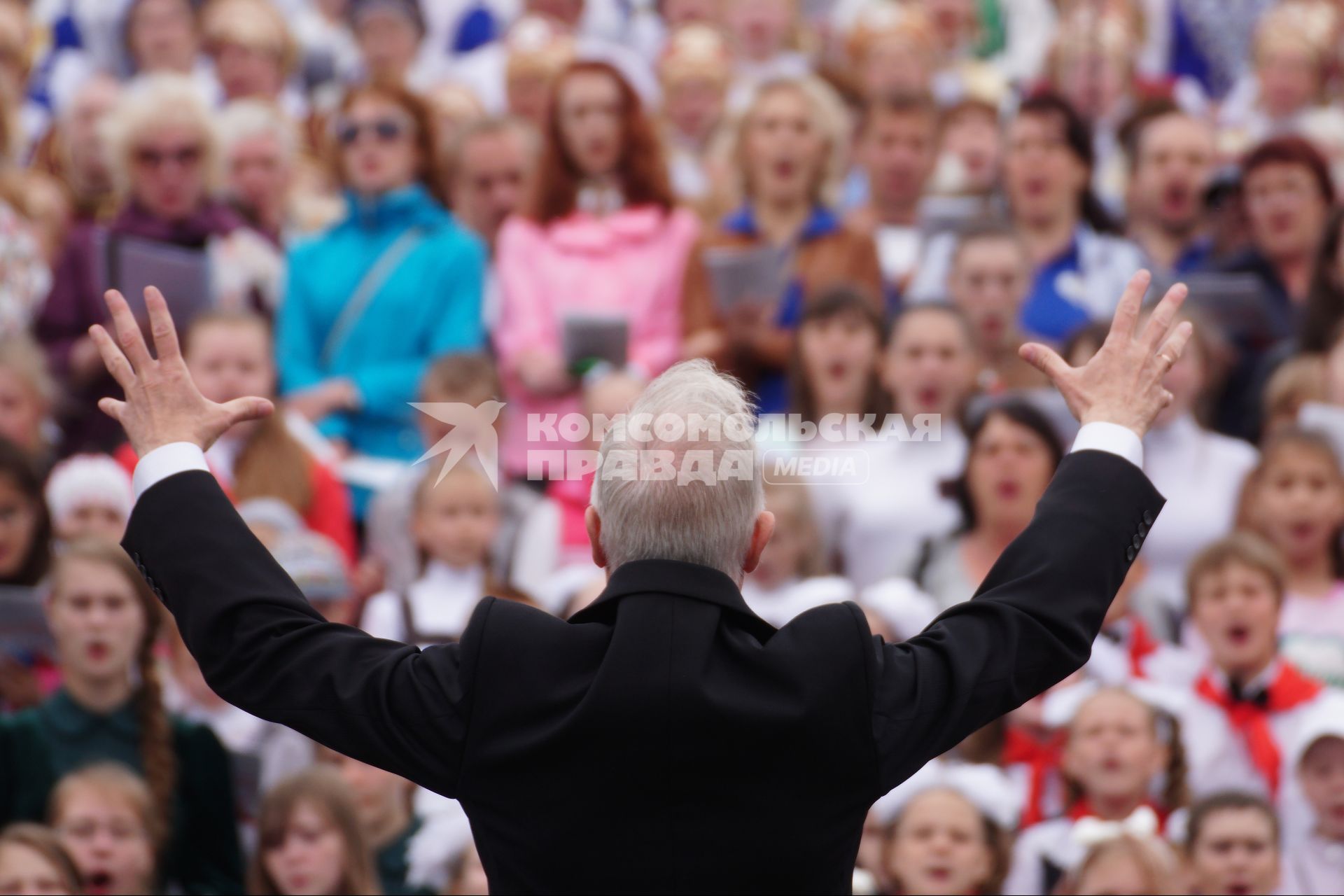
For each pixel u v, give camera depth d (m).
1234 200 28.59
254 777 19.45
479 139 29.38
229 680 9.62
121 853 17.89
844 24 41.91
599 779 9.15
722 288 25.78
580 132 27.27
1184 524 23.23
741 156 27.88
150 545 9.89
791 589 22.02
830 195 27.83
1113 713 18.83
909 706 9.36
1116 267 28.20
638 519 9.73
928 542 22.41
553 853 9.16
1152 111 31.59
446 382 23.34
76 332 27.42
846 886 9.32
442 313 26.59
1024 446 21.95
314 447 24.78
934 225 28.70
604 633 9.48
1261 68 36.03
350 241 27.08
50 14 40.78
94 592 19.06
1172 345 10.31
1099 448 10.10
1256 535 22.48
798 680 9.25
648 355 26.34
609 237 26.97
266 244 28.78
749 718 9.12
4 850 16.69
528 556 23.02
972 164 31.55
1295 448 22.14
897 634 21.17
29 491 21.44
